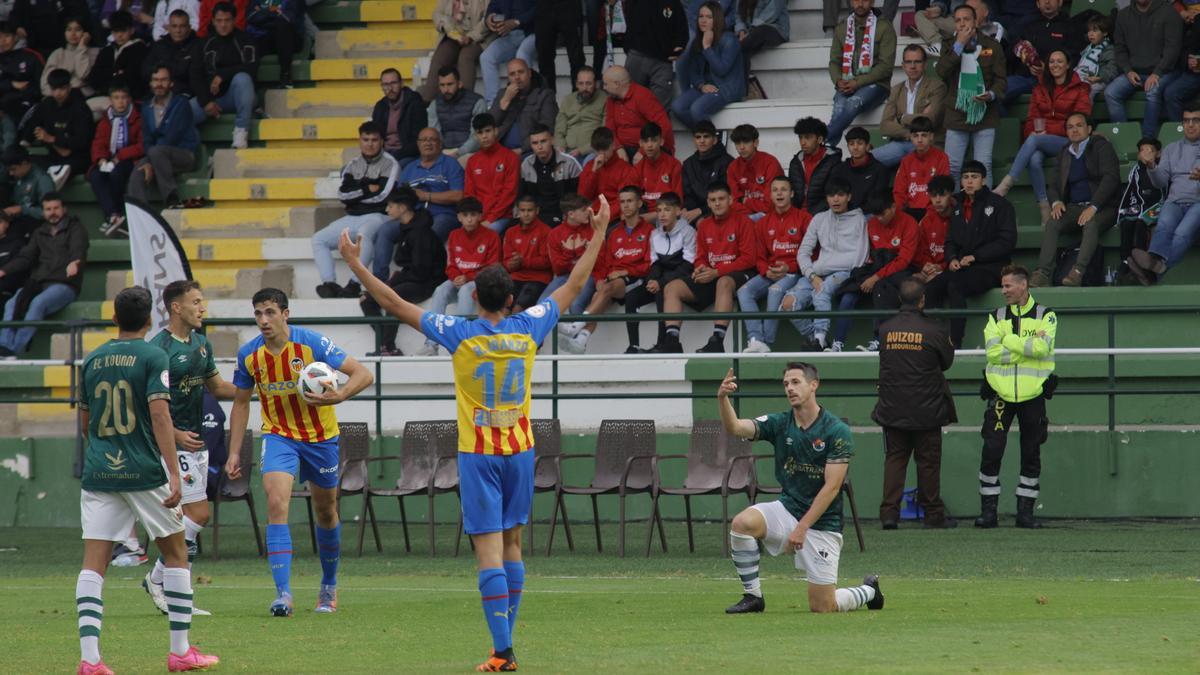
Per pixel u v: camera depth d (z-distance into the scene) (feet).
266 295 96.17
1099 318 164.76
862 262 169.37
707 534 152.15
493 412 72.69
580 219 177.58
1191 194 167.94
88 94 226.79
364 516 142.51
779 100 199.21
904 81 189.98
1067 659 71.41
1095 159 172.35
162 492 73.97
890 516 146.10
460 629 88.89
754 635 82.23
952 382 164.45
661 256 175.73
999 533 141.59
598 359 159.63
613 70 190.90
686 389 171.73
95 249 203.41
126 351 74.33
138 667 75.56
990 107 182.29
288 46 224.53
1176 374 159.22
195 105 217.56
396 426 178.40
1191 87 182.19
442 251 188.85
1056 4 189.47
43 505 175.01
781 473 94.22
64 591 116.88
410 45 228.84
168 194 207.72
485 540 72.08
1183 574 113.29
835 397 163.43
